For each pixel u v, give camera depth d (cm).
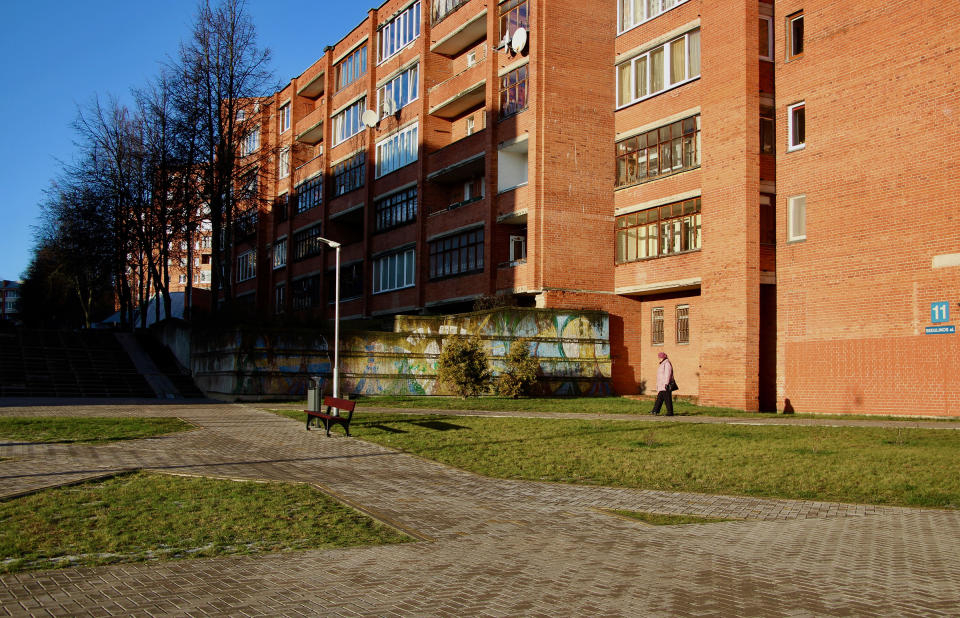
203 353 3097
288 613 650
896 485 1239
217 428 1897
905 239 2236
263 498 1108
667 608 660
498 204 3306
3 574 745
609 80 3212
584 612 652
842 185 2409
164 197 4194
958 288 2106
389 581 746
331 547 877
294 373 2750
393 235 4119
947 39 2155
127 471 1287
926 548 873
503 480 1338
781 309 2584
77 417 2012
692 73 2897
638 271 3067
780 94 2619
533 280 3036
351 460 1509
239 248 6284
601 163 3175
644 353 3192
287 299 5356
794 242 2552
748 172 2603
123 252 4425
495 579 754
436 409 2400
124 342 3891
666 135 2981
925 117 2200
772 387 2659
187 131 3900
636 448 1647
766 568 791
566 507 1128
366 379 2833
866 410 2312
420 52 3975
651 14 3075
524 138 3166
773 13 2689
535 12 3106
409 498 1176
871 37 2347
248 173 4128
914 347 2202
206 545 871
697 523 1023
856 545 889
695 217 2852
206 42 3944
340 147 4812
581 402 2673
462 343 2814
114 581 730
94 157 4606
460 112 3878
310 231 5138
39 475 1234
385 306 4134
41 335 3747
